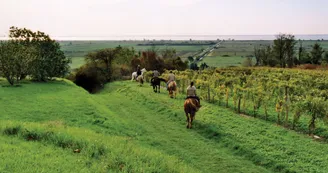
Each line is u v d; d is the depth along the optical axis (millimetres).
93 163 9406
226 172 12305
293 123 18000
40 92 29531
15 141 11086
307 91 24531
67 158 9617
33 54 37688
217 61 136625
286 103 19516
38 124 14391
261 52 92688
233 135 16281
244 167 12820
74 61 104875
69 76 56406
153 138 16641
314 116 16656
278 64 84188
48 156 9680
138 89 36438
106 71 57375
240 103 24906
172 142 16203
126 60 65125
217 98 27547
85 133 13727
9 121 14375
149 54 67500
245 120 19500
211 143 16141
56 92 30578
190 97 19891
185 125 19797
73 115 19719
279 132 16766
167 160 11242
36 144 10922
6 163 8508
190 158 13727
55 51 42156
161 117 22453
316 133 17141
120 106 27078
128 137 16047
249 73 47250
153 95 30797
